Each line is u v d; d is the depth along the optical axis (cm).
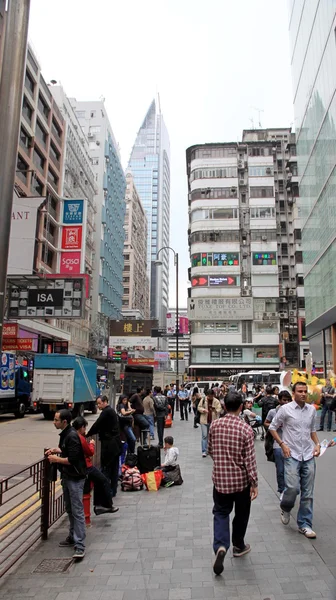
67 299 1673
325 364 2984
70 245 2914
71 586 423
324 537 530
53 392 2233
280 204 5581
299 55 3528
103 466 757
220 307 5206
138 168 19325
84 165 5700
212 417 1177
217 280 5281
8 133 521
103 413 764
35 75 3847
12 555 499
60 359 2250
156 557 492
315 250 3127
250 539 533
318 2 2909
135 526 606
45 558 491
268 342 5156
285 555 482
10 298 1697
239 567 456
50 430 1770
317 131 3002
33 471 585
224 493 453
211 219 5425
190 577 438
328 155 2769
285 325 5278
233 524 484
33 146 3822
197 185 5541
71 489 506
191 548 519
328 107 2733
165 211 19825
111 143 7562
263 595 396
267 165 5556
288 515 580
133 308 10212
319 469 916
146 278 12888
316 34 2986
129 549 518
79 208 2958
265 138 6062
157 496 775
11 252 1059
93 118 7200
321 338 3084
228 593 402
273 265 5300
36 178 3938
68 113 5078
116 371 1477
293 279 5391
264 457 1123
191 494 789
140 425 1180
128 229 10294
